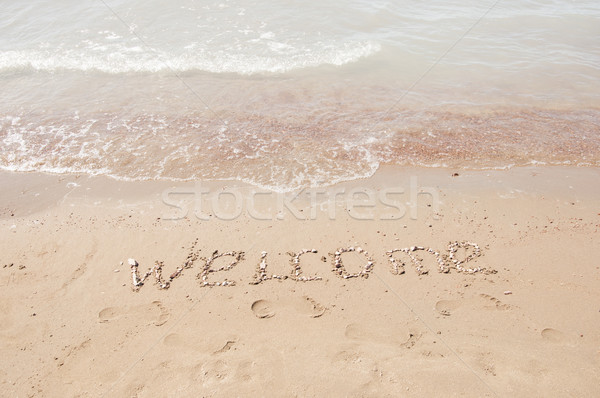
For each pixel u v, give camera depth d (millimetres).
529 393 5203
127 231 7863
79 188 8852
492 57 13688
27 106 11359
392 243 7617
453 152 9922
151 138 10273
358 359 5656
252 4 16188
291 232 7840
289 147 10039
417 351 5777
